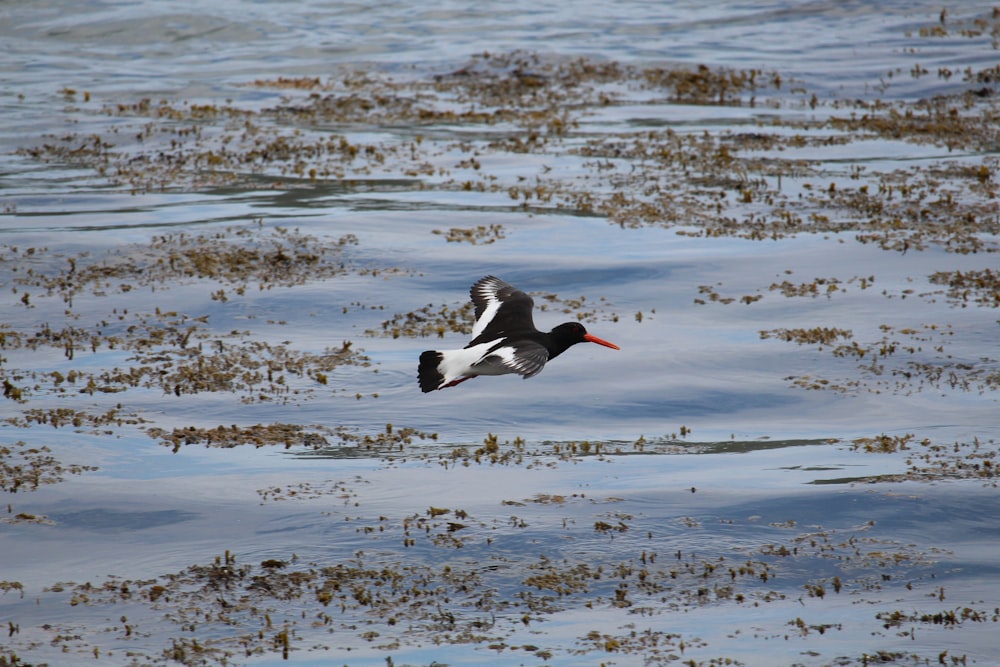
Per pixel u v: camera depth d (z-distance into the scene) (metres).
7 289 21.66
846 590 11.40
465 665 9.86
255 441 15.38
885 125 36.38
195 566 11.81
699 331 19.88
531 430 16.11
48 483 13.84
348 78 45.38
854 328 19.95
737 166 31.30
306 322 20.25
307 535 12.54
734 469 14.55
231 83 44.25
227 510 13.19
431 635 10.43
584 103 41.09
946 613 10.80
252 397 16.89
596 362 18.45
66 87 43.00
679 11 58.69
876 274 22.78
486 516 13.02
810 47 49.50
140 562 11.93
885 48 48.66
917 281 22.36
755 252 24.12
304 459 14.84
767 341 19.36
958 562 11.97
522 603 11.09
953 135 35.25
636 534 12.59
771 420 16.42
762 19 55.81
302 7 59.03
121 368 17.97
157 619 10.73
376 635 10.42
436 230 25.61
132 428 15.68
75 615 10.80
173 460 14.69
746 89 43.00
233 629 10.55
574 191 28.97
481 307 11.70
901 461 14.70
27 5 56.78
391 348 19.03
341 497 13.59
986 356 18.62
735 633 10.47
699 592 11.32
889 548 12.27
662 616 10.82
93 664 9.89
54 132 35.56
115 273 22.64
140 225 25.91
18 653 10.05
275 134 35.62
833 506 13.32
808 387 17.50
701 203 27.86
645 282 22.39
